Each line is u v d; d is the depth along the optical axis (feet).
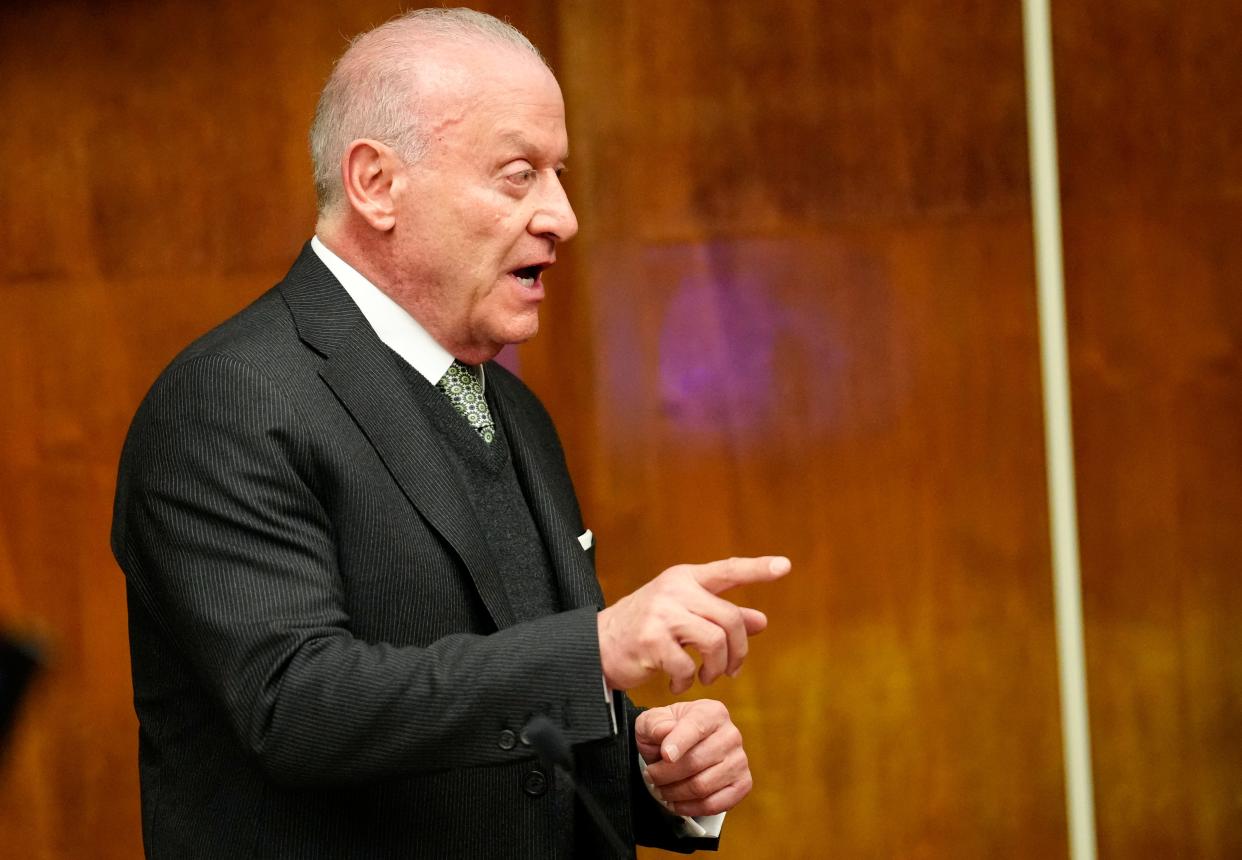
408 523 16.58
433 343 18.19
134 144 34.63
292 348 16.72
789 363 36.01
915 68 35.65
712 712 18.45
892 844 36.78
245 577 15.28
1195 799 36.86
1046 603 36.65
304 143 34.60
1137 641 36.81
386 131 17.44
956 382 36.19
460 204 17.47
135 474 16.34
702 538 36.14
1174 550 36.68
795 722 36.58
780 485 36.17
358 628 16.29
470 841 16.58
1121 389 36.42
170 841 16.79
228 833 16.43
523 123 17.62
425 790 16.44
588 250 35.60
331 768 14.69
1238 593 36.70
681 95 35.37
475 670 14.83
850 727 36.63
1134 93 35.96
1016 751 36.83
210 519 15.49
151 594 16.38
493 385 19.93
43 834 35.65
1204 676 36.78
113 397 35.12
